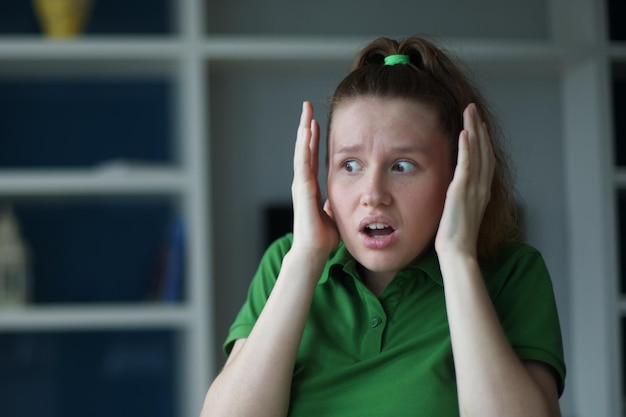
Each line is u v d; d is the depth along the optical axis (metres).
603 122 3.19
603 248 3.18
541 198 3.46
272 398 1.03
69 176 3.11
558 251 3.45
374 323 1.06
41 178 3.10
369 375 1.04
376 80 1.02
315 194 1.08
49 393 3.54
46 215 3.56
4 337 3.53
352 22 3.47
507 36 3.50
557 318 1.09
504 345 0.98
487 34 3.49
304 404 1.04
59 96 3.55
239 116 3.43
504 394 0.96
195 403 3.07
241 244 3.43
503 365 0.97
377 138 1.00
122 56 3.13
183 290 3.23
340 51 3.13
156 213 3.60
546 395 1.02
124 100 3.57
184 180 3.09
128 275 3.58
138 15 3.54
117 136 3.56
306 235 1.06
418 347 1.04
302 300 1.04
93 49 3.09
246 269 3.42
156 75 3.51
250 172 3.43
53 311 3.09
